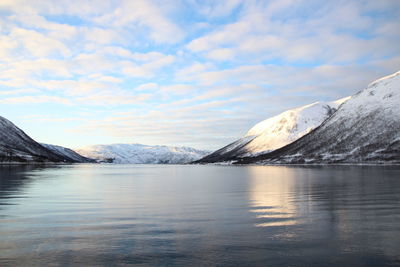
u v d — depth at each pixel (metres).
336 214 19.00
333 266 10.62
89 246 12.84
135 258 11.46
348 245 12.73
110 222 17.20
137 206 22.94
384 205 22.12
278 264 10.81
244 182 46.44
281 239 13.63
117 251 12.23
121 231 15.20
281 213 19.56
